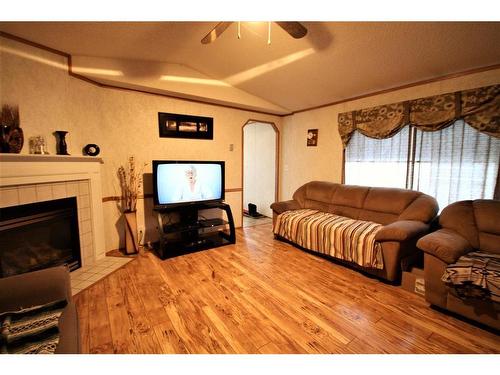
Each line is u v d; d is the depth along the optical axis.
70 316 1.26
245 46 2.68
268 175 5.35
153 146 3.46
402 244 2.30
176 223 3.50
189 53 2.92
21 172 2.06
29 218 2.21
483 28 1.94
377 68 2.73
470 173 2.59
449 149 2.72
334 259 3.00
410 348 1.57
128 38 2.41
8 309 1.27
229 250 3.34
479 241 2.16
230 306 2.02
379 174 3.40
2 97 2.06
